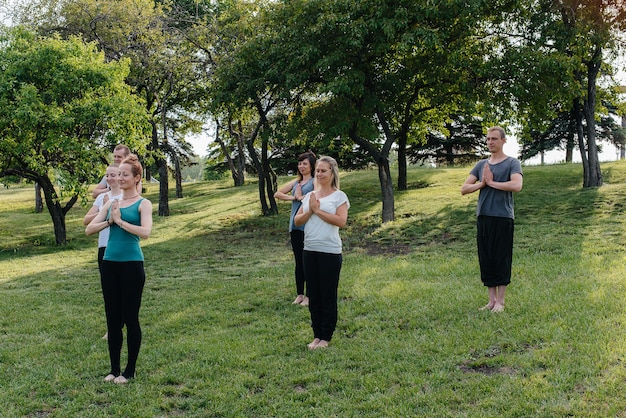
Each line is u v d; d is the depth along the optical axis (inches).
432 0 530.3
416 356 194.1
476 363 181.8
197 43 828.0
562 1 605.6
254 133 781.9
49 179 634.2
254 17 721.6
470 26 566.6
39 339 247.3
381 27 541.6
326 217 207.6
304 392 171.2
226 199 1002.1
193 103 1082.1
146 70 823.1
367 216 670.5
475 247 439.5
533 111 643.5
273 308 286.5
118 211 182.1
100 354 218.5
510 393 157.6
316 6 587.2
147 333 248.8
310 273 214.5
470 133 1138.0
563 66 560.7
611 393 150.9
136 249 187.5
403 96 699.4
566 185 748.0
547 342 193.8
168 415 163.3
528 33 621.6
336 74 592.7
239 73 679.7
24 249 637.9
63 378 193.5
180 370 196.1
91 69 589.3
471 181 246.7
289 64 614.2
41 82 586.2
